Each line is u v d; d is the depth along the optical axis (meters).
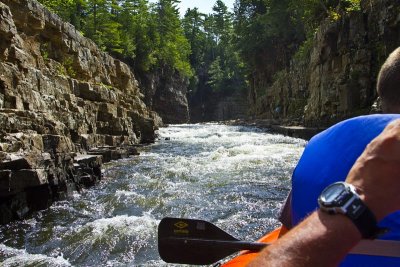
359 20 22.95
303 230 0.75
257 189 10.02
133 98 27.52
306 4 32.44
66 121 13.66
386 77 1.18
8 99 10.12
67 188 9.46
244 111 72.25
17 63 11.63
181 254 1.93
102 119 18.48
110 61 24.48
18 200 7.80
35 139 8.77
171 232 1.93
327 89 24.53
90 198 9.41
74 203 8.95
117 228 7.14
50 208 8.52
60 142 9.59
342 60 23.75
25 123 9.20
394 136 0.76
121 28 53.38
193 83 75.38
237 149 17.97
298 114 33.12
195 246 1.92
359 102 22.42
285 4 44.41
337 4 29.69
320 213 0.76
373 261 0.98
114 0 47.41
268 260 0.73
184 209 8.38
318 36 26.31
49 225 7.45
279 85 40.38
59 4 36.25
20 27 14.71
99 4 44.38
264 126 34.59
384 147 0.76
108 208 8.58
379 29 21.69
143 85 55.53
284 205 1.47
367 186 0.75
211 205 8.67
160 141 23.77
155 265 5.63
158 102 60.31
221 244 1.88
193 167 13.41
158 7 65.31
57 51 17.91
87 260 5.91
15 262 5.83
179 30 68.94
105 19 45.12
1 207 7.45
